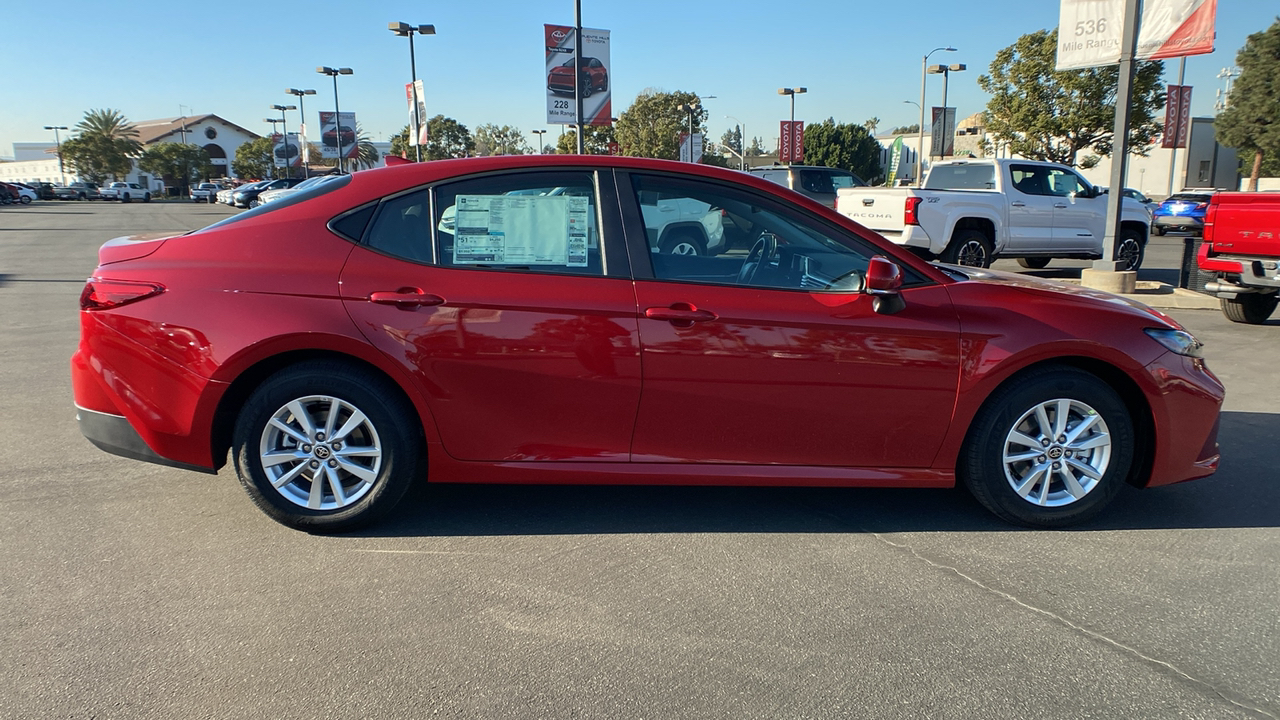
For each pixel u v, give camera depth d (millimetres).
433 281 3506
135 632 2891
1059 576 3412
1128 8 11141
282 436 3572
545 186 3641
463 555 3531
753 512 4051
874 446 3719
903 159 75062
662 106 55344
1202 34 10758
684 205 3703
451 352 3480
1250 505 4227
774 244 3777
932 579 3367
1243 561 3572
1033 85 29750
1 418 5434
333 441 3562
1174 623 3049
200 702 2514
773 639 2904
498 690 2594
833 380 3600
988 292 3781
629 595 3207
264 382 3498
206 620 2975
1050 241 13430
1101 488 3822
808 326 3559
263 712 2471
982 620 3053
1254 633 2984
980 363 3643
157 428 3510
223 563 3416
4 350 7672
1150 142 30188
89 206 53062
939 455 3750
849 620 3039
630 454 3664
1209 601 3215
